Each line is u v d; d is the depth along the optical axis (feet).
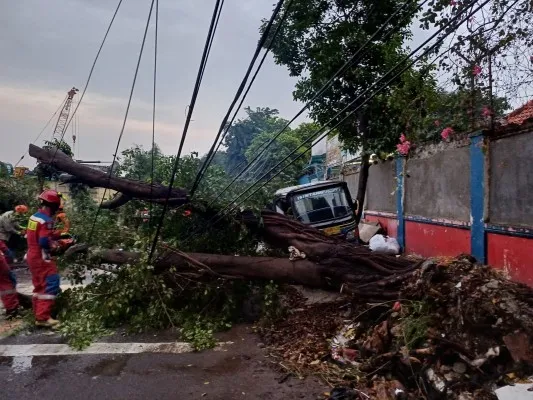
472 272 13.82
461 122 26.37
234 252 22.98
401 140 31.01
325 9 34.01
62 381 13.98
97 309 19.40
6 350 16.65
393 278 17.01
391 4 31.35
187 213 22.44
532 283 19.76
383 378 13.29
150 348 16.84
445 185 28.84
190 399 12.73
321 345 16.20
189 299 20.81
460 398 10.83
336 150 69.82
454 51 20.84
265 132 75.72
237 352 16.34
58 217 21.86
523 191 20.74
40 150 22.99
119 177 22.40
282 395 12.88
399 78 31.40
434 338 12.69
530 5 18.40
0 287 20.39
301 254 22.41
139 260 19.72
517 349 11.38
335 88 35.17
